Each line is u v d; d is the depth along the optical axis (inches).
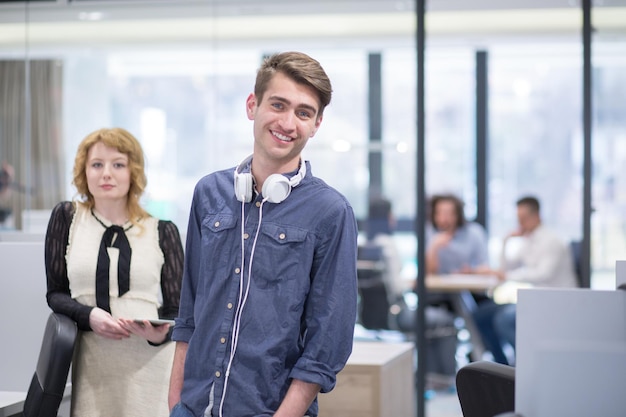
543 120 278.7
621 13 209.3
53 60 218.8
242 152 213.9
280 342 80.6
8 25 220.4
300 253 81.6
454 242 260.7
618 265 85.5
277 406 81.5
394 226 222.8
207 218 86.1
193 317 88.7
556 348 73.3
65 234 111.6
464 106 272.5
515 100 273.3
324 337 80.3
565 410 73.2
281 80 81.7
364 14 216.2
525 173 278.7
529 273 252.8
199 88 215.5
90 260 110.3
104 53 217.8
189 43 216.4
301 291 81.5
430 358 250.2
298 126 81.7
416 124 216.8
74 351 111.5
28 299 119.7
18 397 114.6
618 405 72.9
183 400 83.7
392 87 218.1
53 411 101.4
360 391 137.8
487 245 270.2
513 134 278.1
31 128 218.5
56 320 104.3
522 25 217.9
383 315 227.9
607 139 210.1
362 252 224.5
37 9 219.6
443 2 216.4
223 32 216.1
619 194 209.8
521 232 256.5
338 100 219.8
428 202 264.4
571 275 250.5
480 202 277.3
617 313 73.0
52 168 217.8
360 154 220.5
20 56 219.8
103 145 111.1
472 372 88.5
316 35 216.8
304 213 82.6
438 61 268.2
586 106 210.4
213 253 84.0
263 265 81.8
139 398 109.8
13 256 119.8
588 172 210.5
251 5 215.8
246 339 81.2
